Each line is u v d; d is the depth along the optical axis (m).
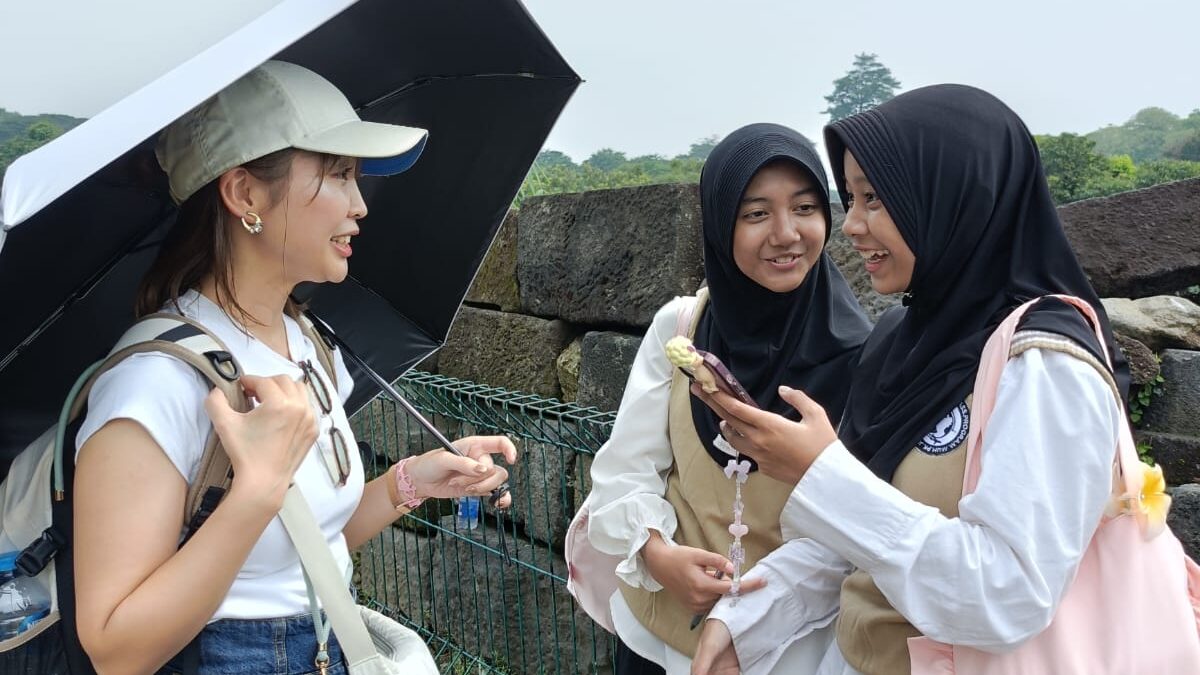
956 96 1.56
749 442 1.55
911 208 1.53
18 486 1.48
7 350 1.51
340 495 1.55
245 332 1.48
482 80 1.79
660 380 2.12
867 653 1.57
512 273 3.80
